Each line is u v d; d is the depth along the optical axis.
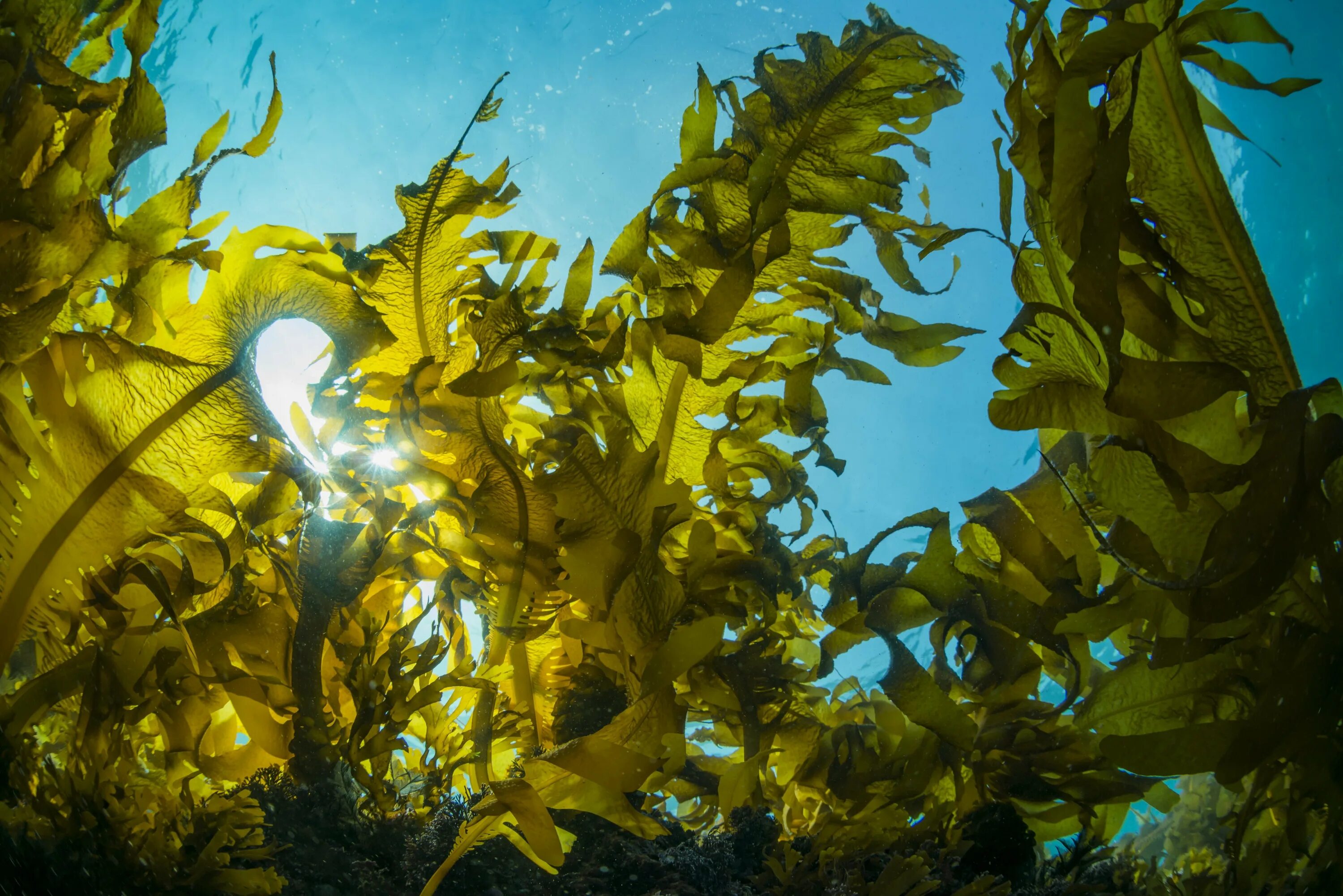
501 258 1.33
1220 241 1.10
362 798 1.20
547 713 1.33
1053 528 1.26
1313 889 1.06
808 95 1.31
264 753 1.24
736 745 1.44
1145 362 1.01
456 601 1.29
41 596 1.12
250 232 1.19
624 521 1.25
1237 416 1.21
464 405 1.26
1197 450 1.04
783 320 1.41
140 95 1.15
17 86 1.18
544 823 1.01
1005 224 1.19
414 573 1.35
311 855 1.09
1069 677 1.38
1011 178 1.17
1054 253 1.20
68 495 1.12
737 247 1.31
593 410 1.37
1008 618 1.22
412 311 1.31
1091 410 1.11
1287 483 0.98
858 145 1.31
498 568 1.27
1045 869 1.27
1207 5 1.11
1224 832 1.40
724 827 1.24
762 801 1.27
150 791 1.11
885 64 1.31
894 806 1.26
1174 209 1.12
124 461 1.12
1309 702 1.01
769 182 1.28
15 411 1.12
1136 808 1.61
